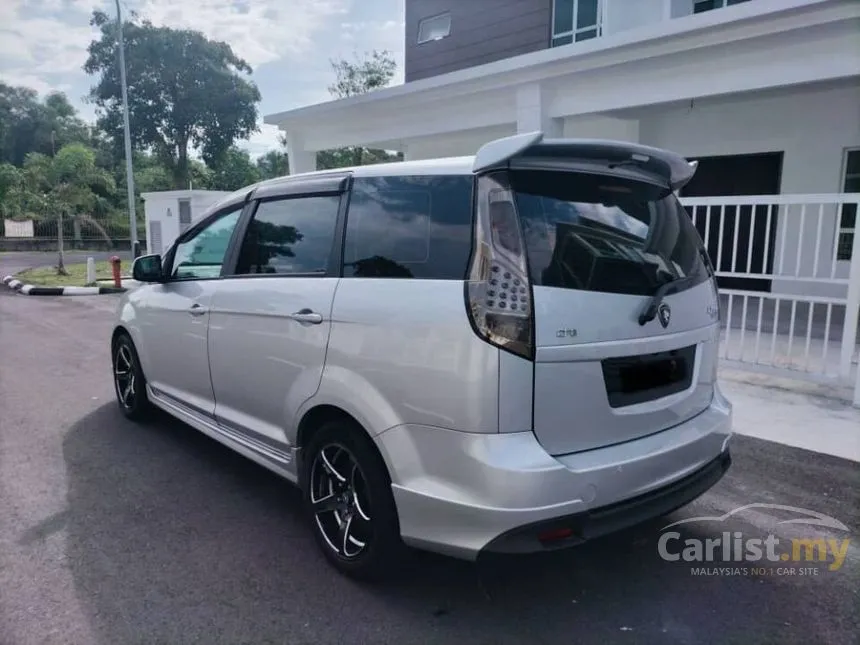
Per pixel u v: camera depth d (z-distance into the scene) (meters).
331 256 3.09
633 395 2.63
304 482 3.16
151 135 36.16
